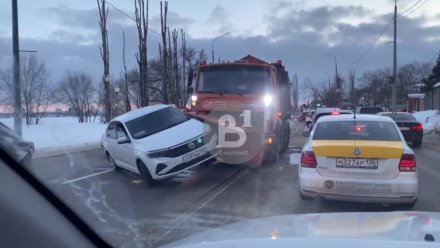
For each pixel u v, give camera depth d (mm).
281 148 14430
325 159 6766
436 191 8586
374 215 3576
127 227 6051
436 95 52500
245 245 2559
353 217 3467
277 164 12922
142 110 11516
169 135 10281
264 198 8078
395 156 6551
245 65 12070
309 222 3258
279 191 8719
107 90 30031
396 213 3684
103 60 29453
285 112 15211
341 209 7090
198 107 11883
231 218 6633
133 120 11078
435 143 20172
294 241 2568
